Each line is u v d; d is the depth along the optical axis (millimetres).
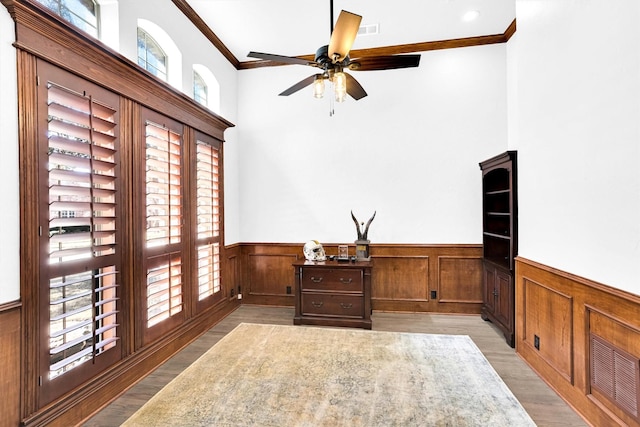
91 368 2096
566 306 2176
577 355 2066
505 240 3891
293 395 1314
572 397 2115
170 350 2906
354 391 1347
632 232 1615
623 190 1669
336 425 1118
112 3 2447
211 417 1166
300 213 4402
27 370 1699
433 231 4094
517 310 2912
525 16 2699
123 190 2373
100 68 2158
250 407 1229
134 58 2621
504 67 3900
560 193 2230
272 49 4152
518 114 2855
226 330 3590
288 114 4410
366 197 4238
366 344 1855
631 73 1607
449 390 1354
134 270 2479
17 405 1655
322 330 2094
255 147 4500
